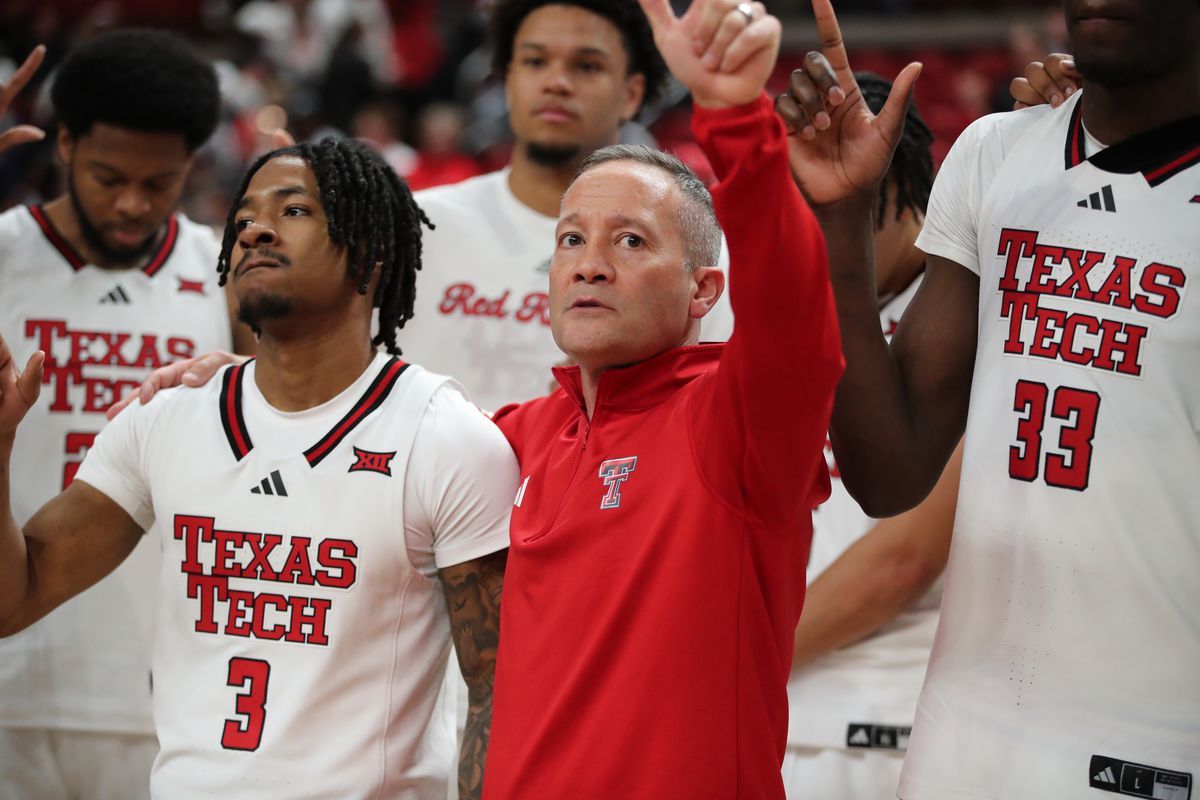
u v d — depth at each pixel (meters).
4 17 13.46
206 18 15.37
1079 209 3.01
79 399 4.75
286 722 3.25
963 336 3.21
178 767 3.31
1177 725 2.85
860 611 4.11
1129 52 2.86
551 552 3.00
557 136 4.96
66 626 4.62
